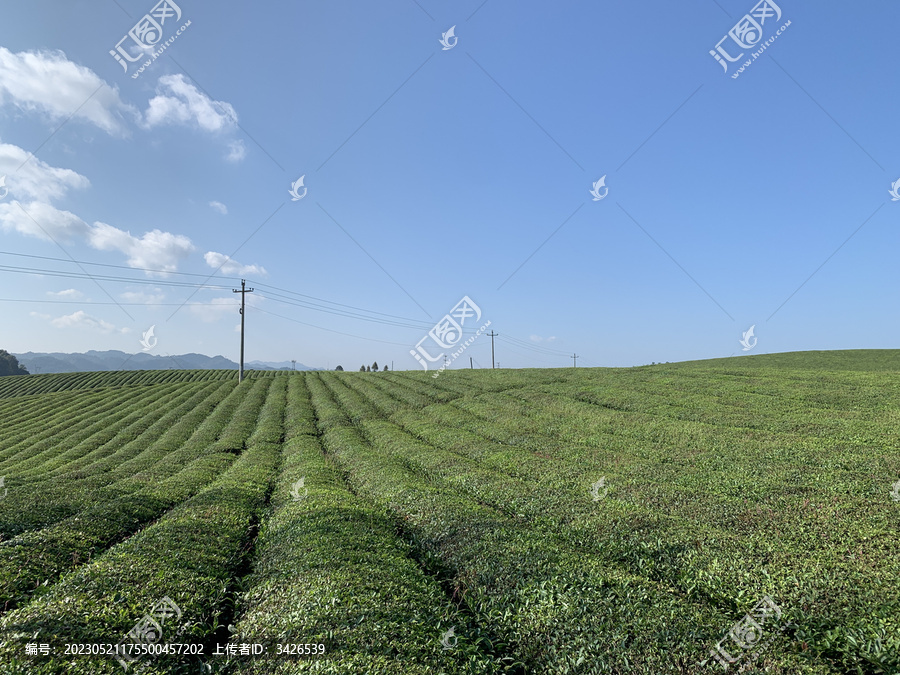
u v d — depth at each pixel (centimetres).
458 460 2711
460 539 1560
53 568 1436
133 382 9544
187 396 6706
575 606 1097
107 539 1727
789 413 2994
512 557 1372
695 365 6369
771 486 1906
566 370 6200
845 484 1839
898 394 3198
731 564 1295
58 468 3519
